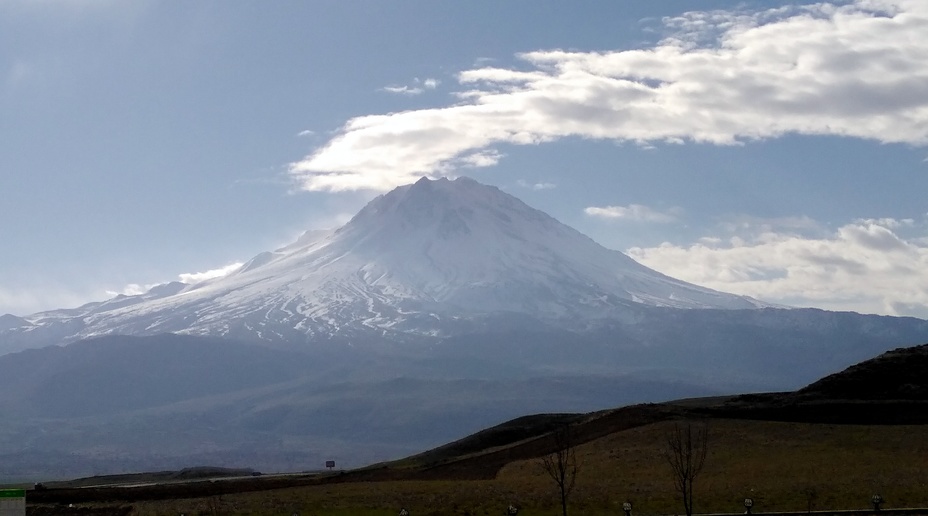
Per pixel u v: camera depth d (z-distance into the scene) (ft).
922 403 406.41
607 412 472.85
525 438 473.26
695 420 410.52
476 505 296.71
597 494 308.81
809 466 332.39
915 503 277.03
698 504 286.66
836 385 448.24
